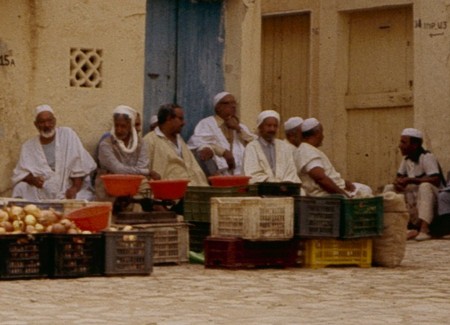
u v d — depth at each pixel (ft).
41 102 50.67
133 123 50.26
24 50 50.26
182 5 56.59
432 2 67.10
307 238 45.27
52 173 49.26
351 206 45.34
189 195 48.57
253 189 48.75
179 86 56.54
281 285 39.55
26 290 37.58
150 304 34.55
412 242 58.34
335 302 35.35
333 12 72.02
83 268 41.24
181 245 46.60
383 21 71.15
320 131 52.80
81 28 51.78
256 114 58.29
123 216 45.44
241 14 57.57
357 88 72.13
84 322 30.86
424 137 67.46
